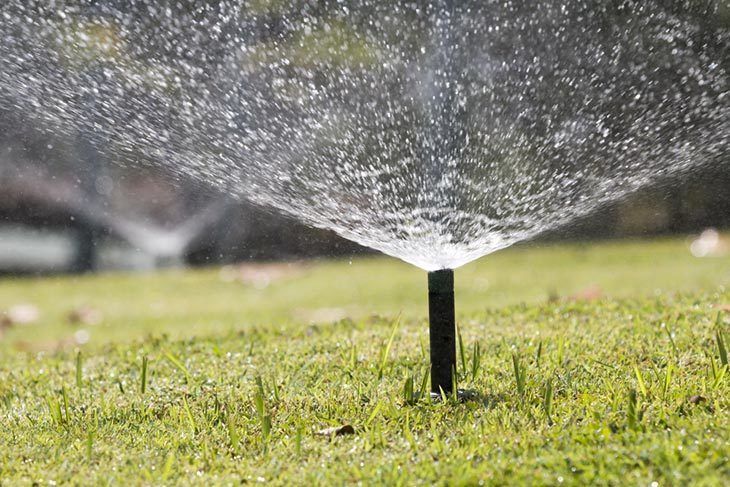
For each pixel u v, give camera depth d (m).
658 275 25.94
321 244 38.81
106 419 10.39
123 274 36.81
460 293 26.31
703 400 9.30
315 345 14.03
